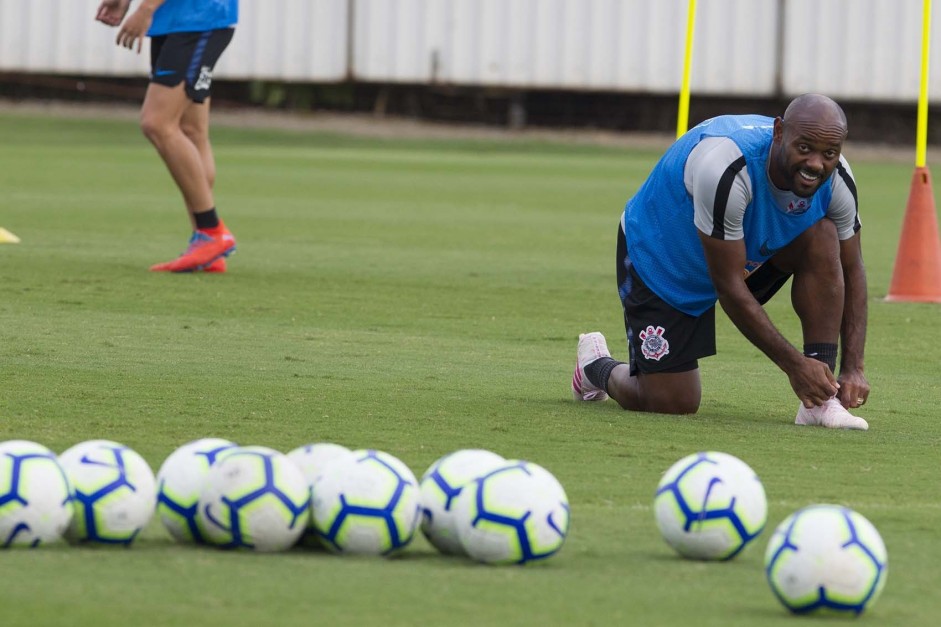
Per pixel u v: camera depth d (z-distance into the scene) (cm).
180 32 3509
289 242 4550
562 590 1156
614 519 1430
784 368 2055
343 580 1159
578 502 1513
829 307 2098
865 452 1856
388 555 1241
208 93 3588
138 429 1845
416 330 2891
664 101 11131
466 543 1224
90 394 2073
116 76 10794
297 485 1238
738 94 10319
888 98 10212
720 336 2997
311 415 1981
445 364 2495
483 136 10812
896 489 1628
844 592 1087
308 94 11281
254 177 7369
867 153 10331
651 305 2102
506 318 3097
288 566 1197
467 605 1103
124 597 1095
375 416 1991
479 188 7088
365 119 11250
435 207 6028
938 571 1256
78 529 1235
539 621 1070
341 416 1981
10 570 1156
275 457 1248
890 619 1102
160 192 6284
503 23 10438
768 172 2005
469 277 3775
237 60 10550
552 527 1227
